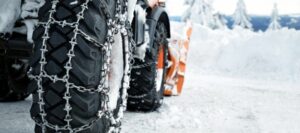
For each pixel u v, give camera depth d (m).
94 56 1.71
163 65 4.03
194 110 4.21
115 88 2.01
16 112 3.29
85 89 1.68
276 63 13.22
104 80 1.80
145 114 3.63
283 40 13.99
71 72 1.65
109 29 1.83
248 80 11.03
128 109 3.74
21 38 2.72
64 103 1.67
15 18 2.64
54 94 1.67
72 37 1.66
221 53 15.26
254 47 14.28
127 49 2.10
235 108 4.67
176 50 5.22
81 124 1.72
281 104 5.42
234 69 14.05
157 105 3.85
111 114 1.94
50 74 1.65
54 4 1.73
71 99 1.67
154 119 3.43
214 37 21.41
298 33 14.30
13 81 3.24
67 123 1.70
